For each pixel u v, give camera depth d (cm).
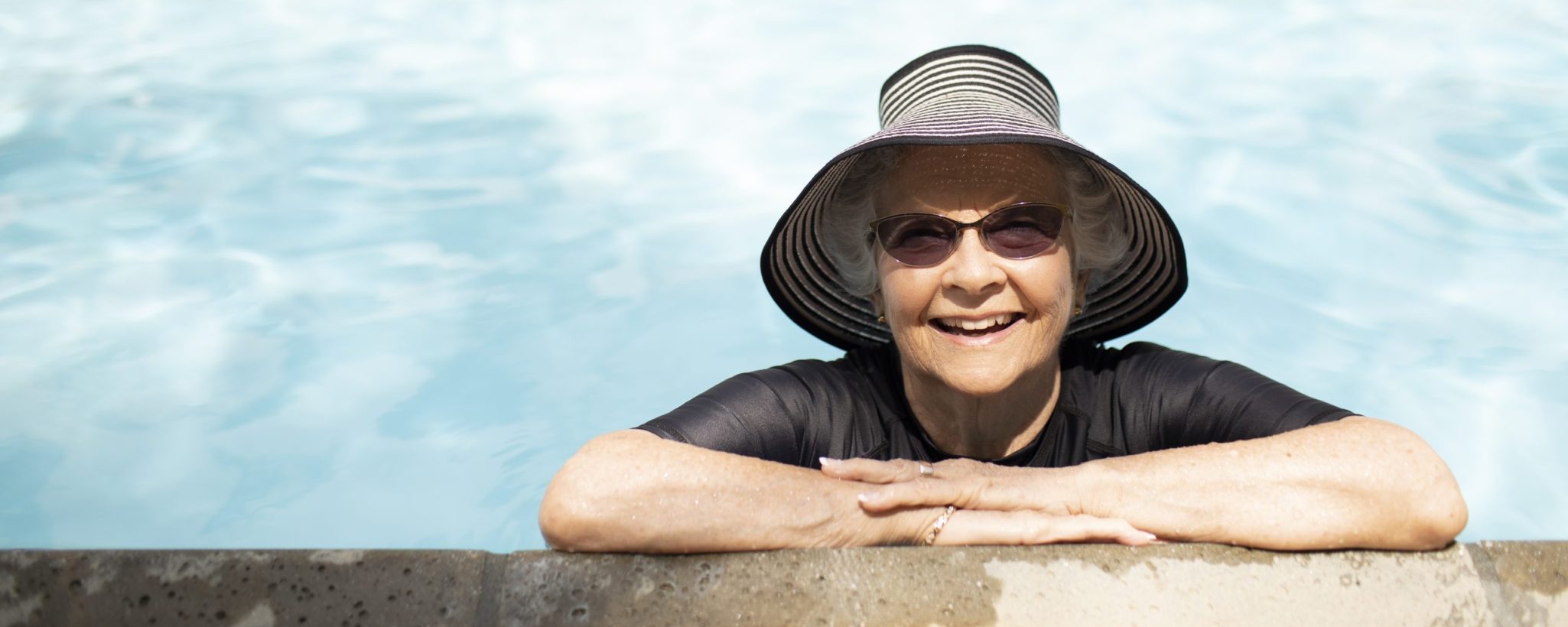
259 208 559
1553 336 450
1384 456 200
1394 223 534
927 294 233
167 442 395
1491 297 479
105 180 574
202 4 781
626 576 183
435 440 405
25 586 178
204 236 529
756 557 185
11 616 176
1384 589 187
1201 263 517
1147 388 252
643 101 681
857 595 181
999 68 265
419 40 747
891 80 275
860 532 204
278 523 361
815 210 255
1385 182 568
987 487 209
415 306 488
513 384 438
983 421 250
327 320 472
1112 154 607
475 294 500
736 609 179
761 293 507
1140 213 245
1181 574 185
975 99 250
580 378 442
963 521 206
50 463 382
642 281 515
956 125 225
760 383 252
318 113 654
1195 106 652
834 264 267
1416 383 430
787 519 201
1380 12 736
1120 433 252
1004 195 229
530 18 782
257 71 699
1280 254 520
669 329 479
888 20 773
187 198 560
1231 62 697
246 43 732
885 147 241
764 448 245
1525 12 720
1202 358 254
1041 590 182
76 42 724
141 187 568
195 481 377
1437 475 198
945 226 229
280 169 596
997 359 233
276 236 535
